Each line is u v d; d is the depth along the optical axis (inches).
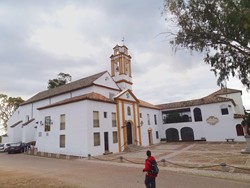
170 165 563.2
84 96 903.1
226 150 842.8
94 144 860.6
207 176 423.5
